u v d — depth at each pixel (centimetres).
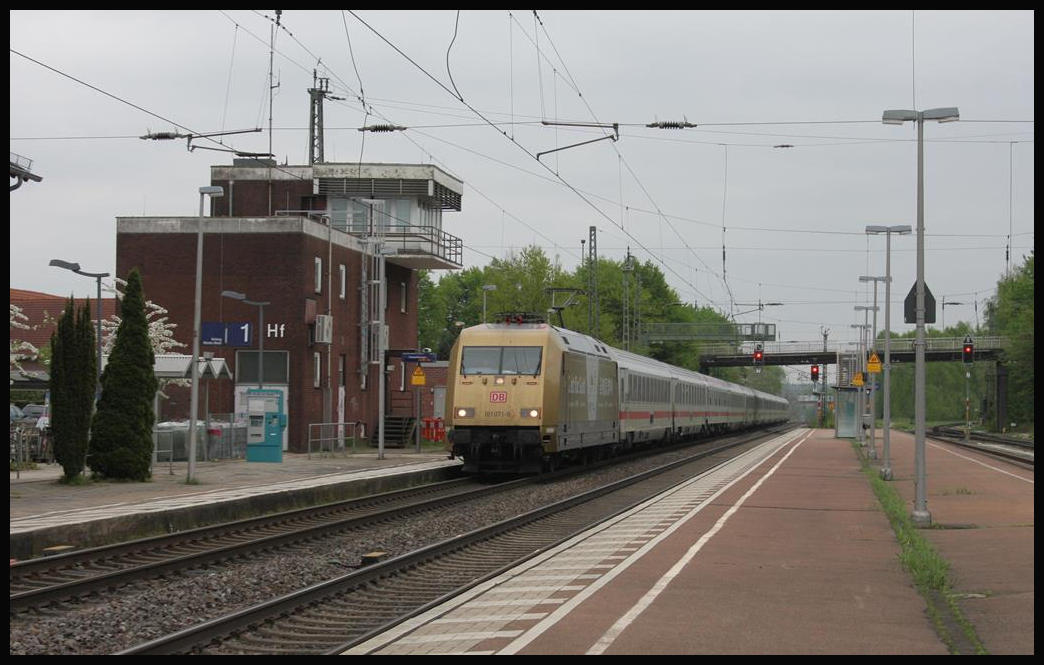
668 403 5347
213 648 1051
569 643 998
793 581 1373
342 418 5156
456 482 3272
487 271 10350
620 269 10188
